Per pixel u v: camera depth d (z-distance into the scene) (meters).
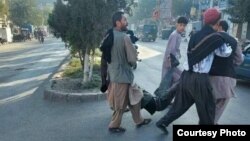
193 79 4.85
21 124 6.32
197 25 44.34
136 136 5.62
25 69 15.09
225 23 5.75
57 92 8.23
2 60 20.17
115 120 5.84
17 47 34.44
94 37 8.68
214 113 4.92
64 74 11.42
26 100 8.27
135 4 9.25
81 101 8.01
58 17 8.86
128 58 5.61
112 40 5.62
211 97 4.88
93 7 8.48
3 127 6.14
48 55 22.88
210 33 4.78
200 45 4.75
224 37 4.98
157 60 18.61
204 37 4.76
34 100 8.25
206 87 4.82
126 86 5.77
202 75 4.83
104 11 8.59
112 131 5.84
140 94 5.98
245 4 23.33
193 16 55.62
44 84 10.61
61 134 5.75
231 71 5.41
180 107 5.31
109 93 5.89
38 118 6.69
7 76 12.85
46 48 31.22
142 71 13.85
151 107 6.53
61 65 14.59
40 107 7.54
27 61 19.03
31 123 6.37
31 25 61.00
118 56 5.63
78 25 8.66
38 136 5.66
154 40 46.72
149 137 5.57
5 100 8.34
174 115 5.45
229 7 26.41
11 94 9.11
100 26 8.65
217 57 5.26
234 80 5.56
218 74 5.32
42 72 13.80
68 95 8.04
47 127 6.12
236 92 9.52
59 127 6.12
